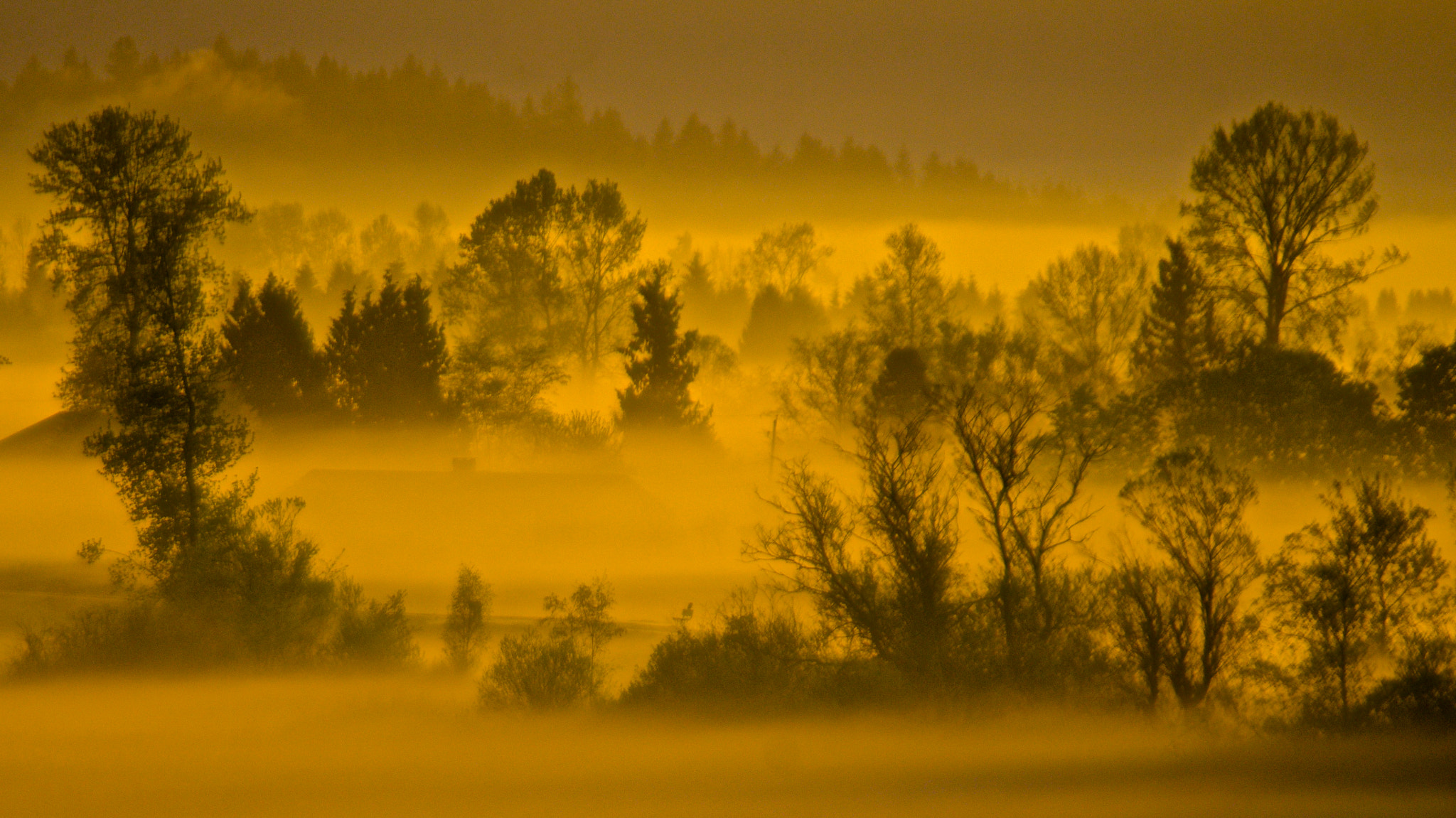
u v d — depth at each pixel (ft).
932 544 327.06
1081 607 329.52
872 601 326.85
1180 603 319.68
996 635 322.75
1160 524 334.85
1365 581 320.50
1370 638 315.58
